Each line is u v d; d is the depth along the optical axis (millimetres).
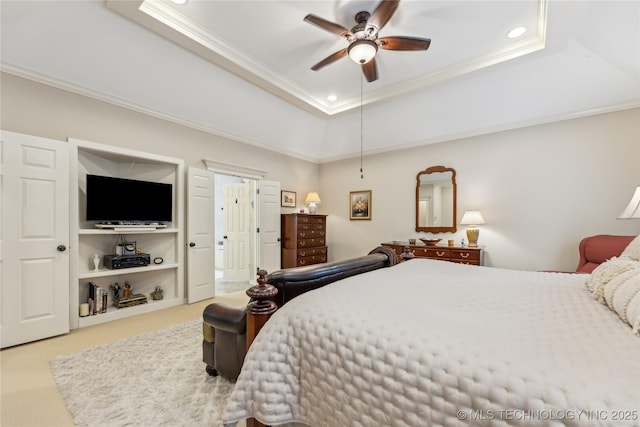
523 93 3672
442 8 2506
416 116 4598
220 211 7230
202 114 4102
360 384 932
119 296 3523
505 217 4168
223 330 1910
